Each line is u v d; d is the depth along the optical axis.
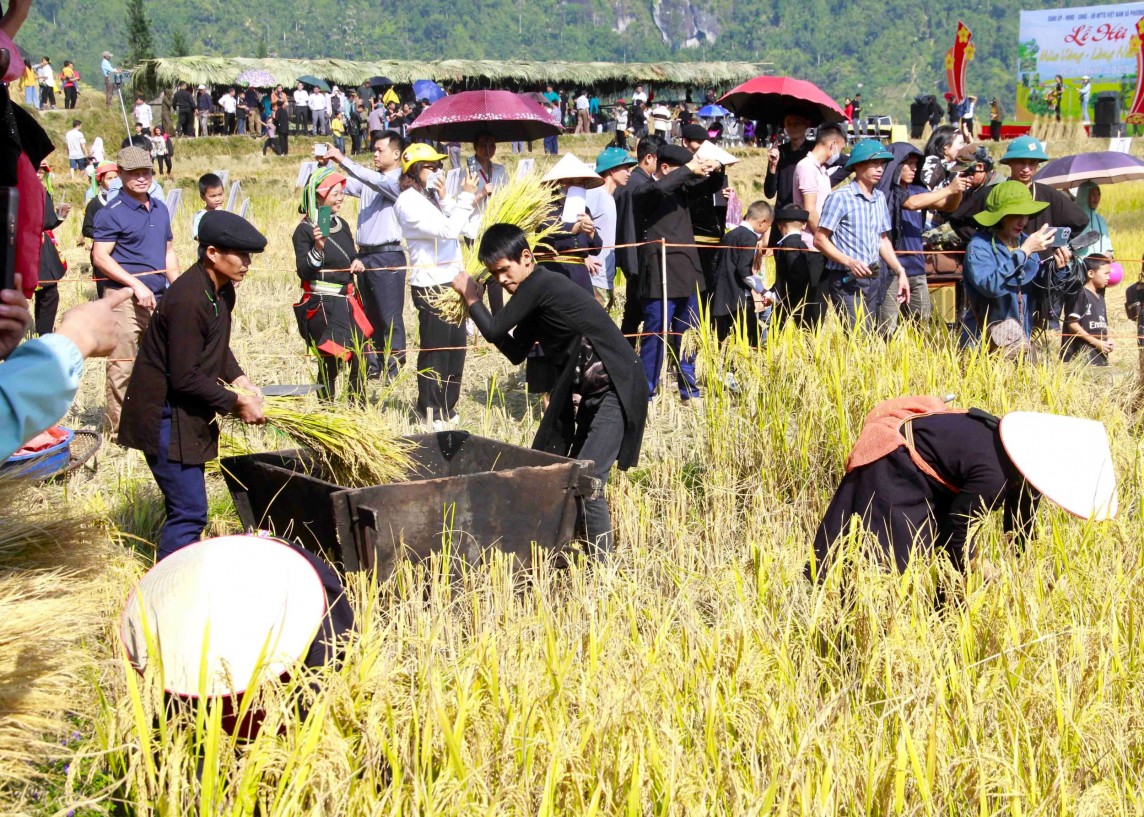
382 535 5.16
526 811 3.41
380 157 9.15
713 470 7.07
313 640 3.93
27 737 3.32
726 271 9.07
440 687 3.90
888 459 5.03
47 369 2.67
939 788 3.72
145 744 3.44
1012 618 4.50
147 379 5.23
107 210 7.95
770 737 3.84
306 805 3.47
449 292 6.93
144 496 6.49
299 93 43.34
